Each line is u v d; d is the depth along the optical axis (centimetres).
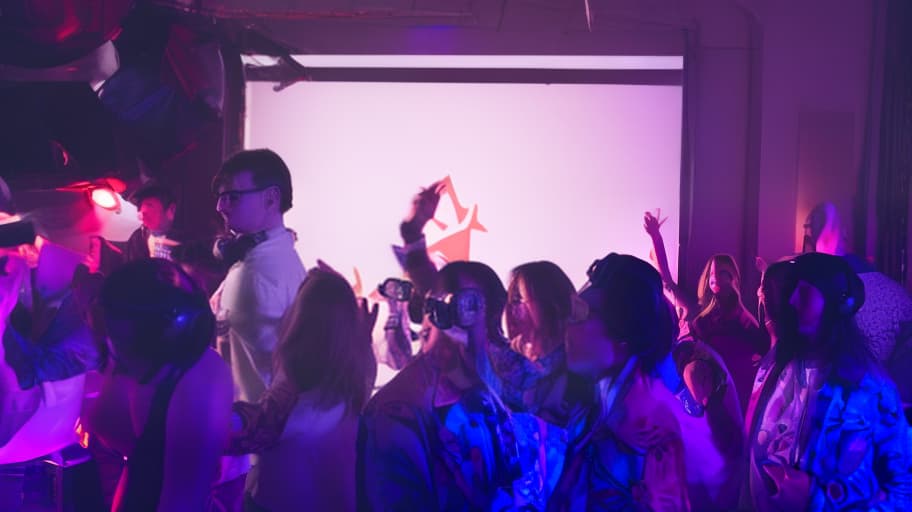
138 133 369
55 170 364
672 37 473
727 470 246
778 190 470
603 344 210
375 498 218
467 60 484
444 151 493
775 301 219
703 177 476
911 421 285
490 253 492
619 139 489
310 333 238
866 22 469
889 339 310
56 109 361
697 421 242
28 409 259
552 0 471
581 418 210
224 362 210
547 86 489
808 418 203
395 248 332
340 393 239
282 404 233
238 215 281
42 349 264
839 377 201
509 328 233
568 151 490
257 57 484
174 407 197
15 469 269
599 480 203
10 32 325
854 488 196
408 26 478
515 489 224
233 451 227
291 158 495
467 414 218
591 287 218
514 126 492
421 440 216
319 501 235
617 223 489
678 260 479
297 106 495
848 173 468
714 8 475
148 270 204
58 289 304
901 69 458
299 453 235
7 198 311
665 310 213
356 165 495
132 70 360
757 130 468
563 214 490
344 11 463
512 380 223
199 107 367
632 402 205
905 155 456
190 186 452
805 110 470
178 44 362
